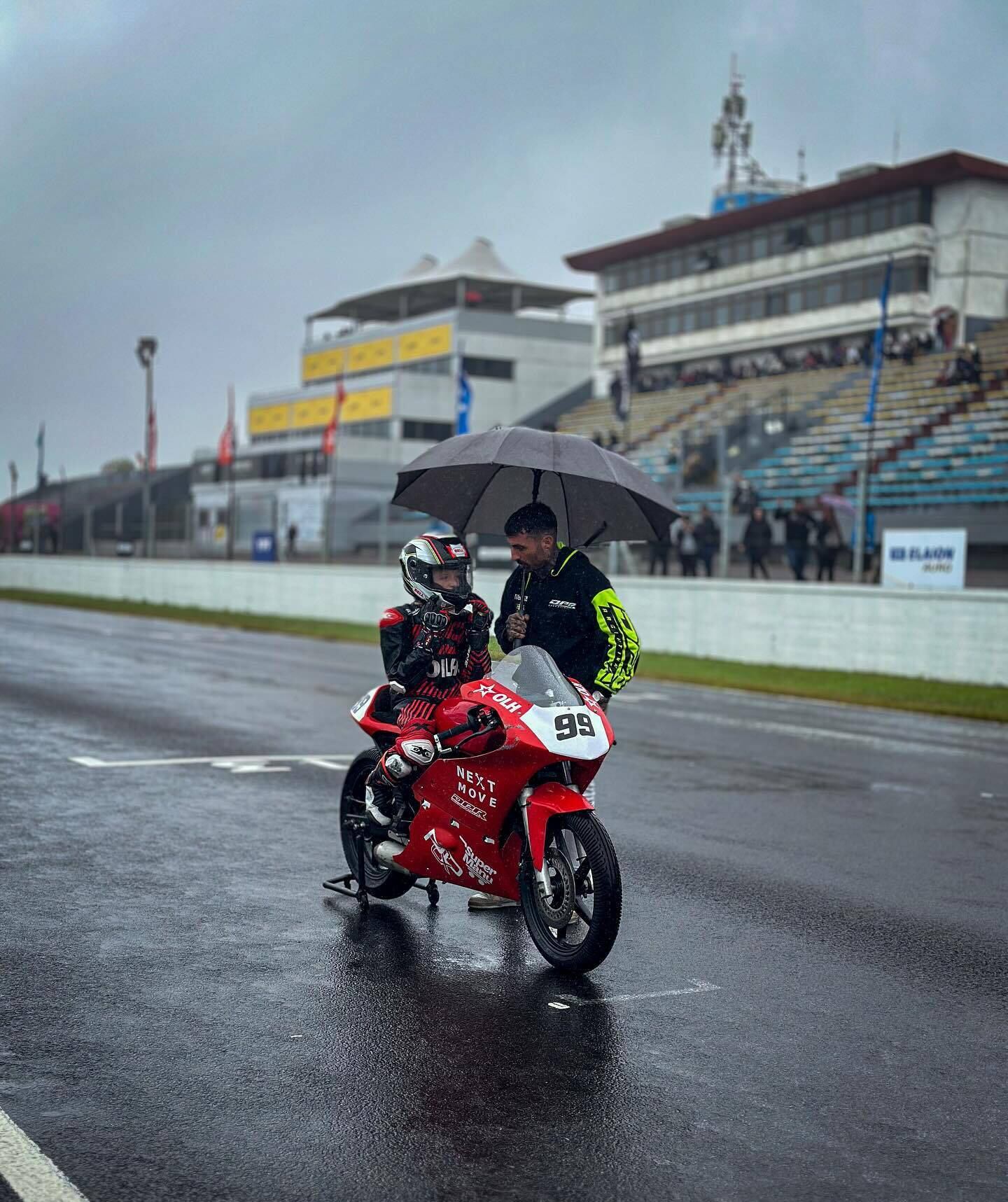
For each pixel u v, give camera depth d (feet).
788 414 120.88
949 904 21.56
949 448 100.58
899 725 46.80
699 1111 13.12
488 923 20.01
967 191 145.59
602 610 18.70
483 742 17.57
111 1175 11.25
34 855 23.17
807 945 19.13
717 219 169.07
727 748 39.22
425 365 231.09
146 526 133.39
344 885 21.66
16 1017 15.15
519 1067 14.16
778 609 67.56
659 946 18.89
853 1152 12.29
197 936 18.70
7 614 100.07
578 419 168.14
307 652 71.26
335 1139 12.16
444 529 102.47
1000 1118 13.21
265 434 249.14
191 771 32.30
